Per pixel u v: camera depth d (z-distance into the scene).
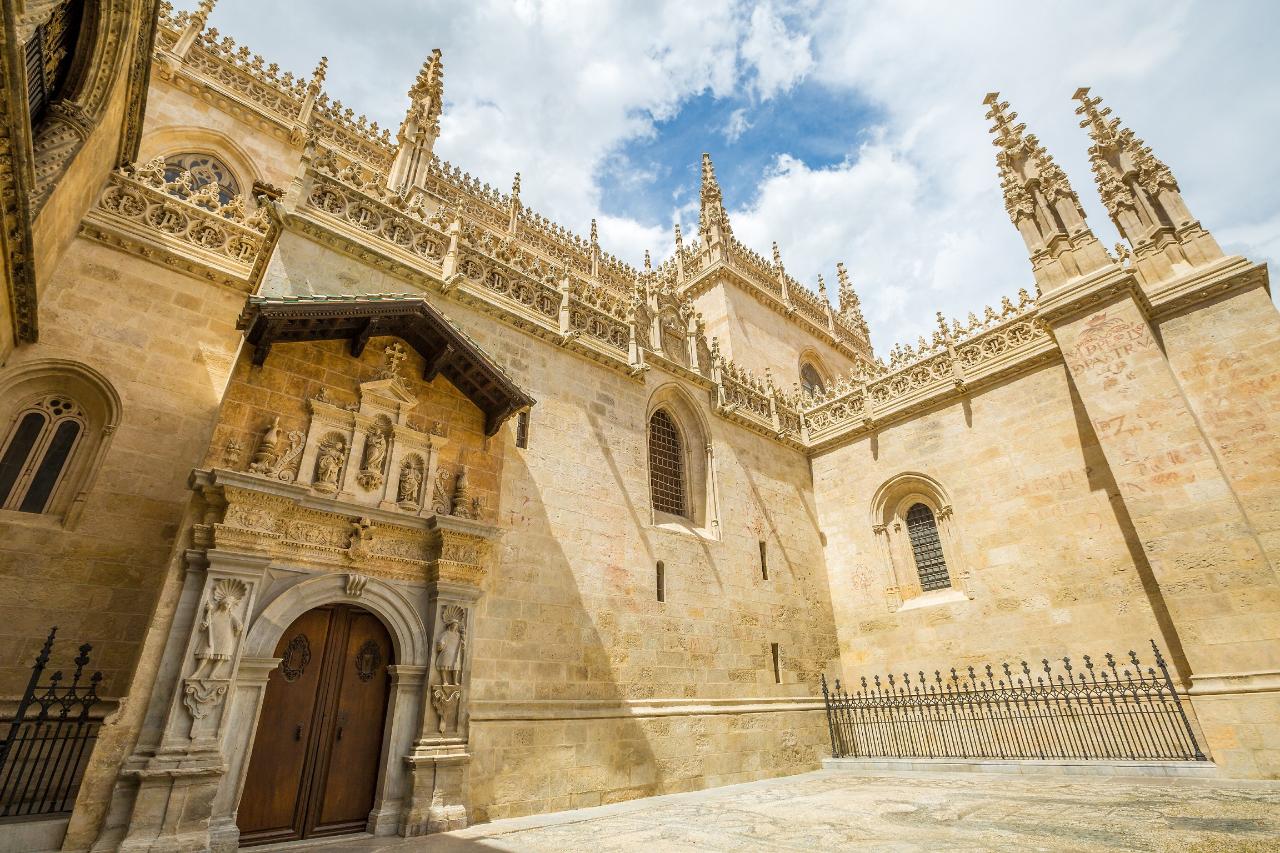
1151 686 14.58
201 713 8.75
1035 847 7.93
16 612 9.95
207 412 12.89
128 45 11.59
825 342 39.09
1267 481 14.02
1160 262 17.28
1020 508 18.53
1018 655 17.48
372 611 11.40
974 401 20.50
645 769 14.34
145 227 13.45
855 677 21.02
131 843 7.74
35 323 10.77
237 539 9.77
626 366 18.80
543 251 30.83
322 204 14.05
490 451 14.40
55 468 11.21
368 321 12.27
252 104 21.81
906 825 9.80
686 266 36.28
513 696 12.73
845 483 23.56
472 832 10.36
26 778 9.37
